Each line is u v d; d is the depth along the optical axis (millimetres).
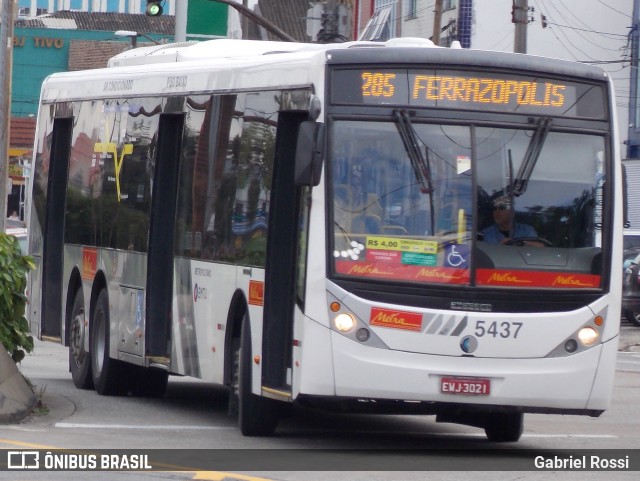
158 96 29812
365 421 29203
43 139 37344
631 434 28266
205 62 28281
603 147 23359
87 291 33375
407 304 22016
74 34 161250
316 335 22016
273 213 23719
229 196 25844
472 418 26000
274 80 24312
